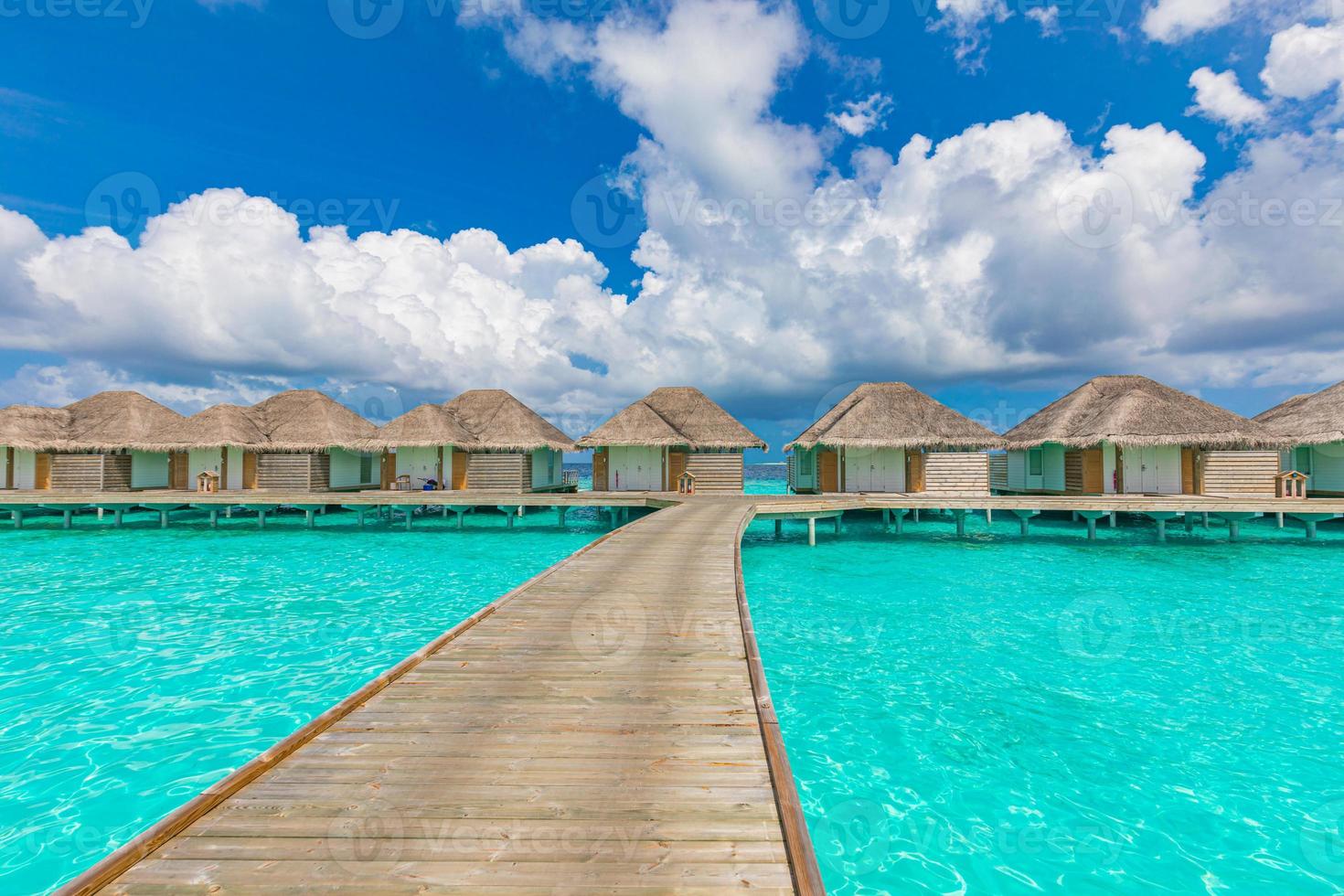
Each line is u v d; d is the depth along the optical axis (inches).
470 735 155.7
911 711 268.1
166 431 1012.5
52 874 164.1
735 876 105.1
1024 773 217.5
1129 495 805.2
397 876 103.6
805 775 216.8
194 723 254.4
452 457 975.6
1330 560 601.6
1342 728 250.1
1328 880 162.1
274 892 99.4
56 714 262.2
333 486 998.4
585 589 313.4
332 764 139.8
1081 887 160.1
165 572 561.6
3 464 970.7
